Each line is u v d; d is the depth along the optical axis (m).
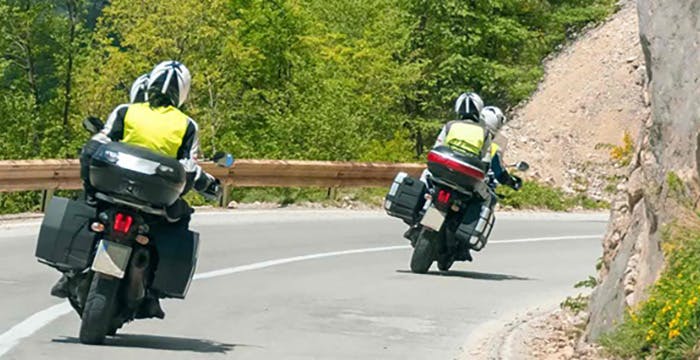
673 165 18.23
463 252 31.03
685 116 18.22
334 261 33.78
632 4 97.06
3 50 100.81
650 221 18.45
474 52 92.94
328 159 69.12
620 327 18.00
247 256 33.66
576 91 84.94
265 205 52.97
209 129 82.56
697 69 18.36
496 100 91.94
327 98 71.56
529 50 94.25
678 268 17.19
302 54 90.31
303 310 23.94
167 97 18.03
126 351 17.61
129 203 17.12
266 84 90.69
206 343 19.22
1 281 25.55
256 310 23.58
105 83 84.44
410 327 22.61
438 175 29.80
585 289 30.64
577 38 95.12
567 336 21.64
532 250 41.50
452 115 94.31
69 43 99.81
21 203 75.12
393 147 79.56
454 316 24.44
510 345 20.80
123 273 17.14
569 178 74.81
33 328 19.50
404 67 87.06
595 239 47.03
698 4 18.86
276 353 18.70
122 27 85.19
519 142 79.50
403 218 31.23
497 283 30.81
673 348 16.44
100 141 17.41
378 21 91.69
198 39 82.81
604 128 80.31
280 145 71.31
